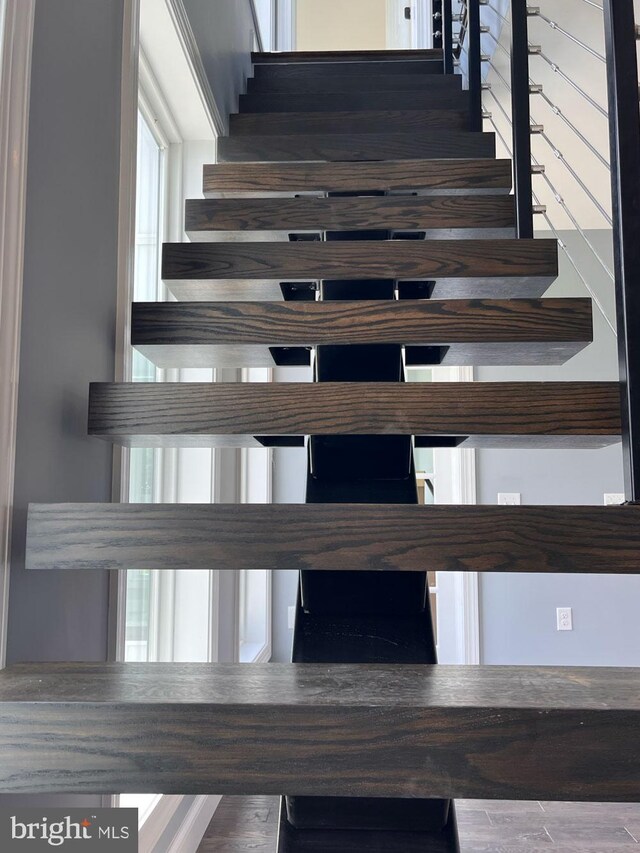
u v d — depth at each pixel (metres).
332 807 1.03
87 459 1.34
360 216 1.96
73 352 1.27
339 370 1.66
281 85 3.27
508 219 1.95
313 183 2.20
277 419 1.28
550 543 0.96
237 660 3.12
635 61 1.16
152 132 2.43
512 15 1.88
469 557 0.96
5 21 0.99
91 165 1.38
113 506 0.98
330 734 0.71
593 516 0.96
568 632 3.91
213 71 2.57
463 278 1.71
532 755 0.70
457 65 3.31
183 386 1.29
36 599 1.10
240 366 1.76
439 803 1.02
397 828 1.04
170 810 2.08
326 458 1.49
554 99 2.85
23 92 1.02
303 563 0.96
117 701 0.73
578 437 1.30
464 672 0.86
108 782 0.71
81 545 0.98
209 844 2.44
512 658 3.90
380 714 0.71
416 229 1.96
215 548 0.97
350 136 2.46
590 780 0.70
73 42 1.29
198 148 2.59
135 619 2.32
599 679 0.83
